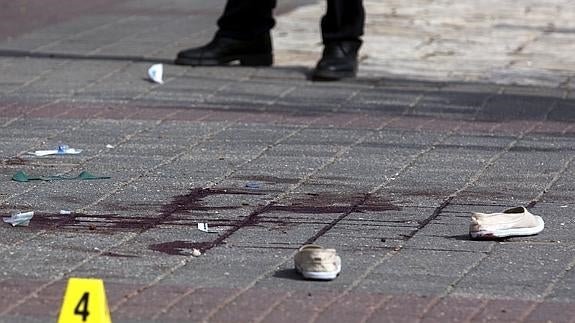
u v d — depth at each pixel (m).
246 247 14.39
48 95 22.72
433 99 23.06
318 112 21.81
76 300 10.75
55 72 24.78
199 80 24.36
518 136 20.31
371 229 15.20
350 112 21.86
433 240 14.78
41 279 13.08
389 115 21.67
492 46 28.84
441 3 35.56
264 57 26.00
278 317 12.02
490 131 20.64
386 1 35.78
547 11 34.50
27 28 29.94
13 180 17.22
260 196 16.59
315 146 19.38
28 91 23.03
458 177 17.70
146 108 21.86
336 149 19.20
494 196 16.78
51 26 30.27
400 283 13.14
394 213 15.91
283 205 16.20
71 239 14.55
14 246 14.24
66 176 17.48
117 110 21.66
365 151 19.11
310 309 12.27
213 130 20.33
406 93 23.56
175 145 19.31
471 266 13.80
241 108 22.02
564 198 16.75
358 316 12.08
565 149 19.47
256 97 22.95
